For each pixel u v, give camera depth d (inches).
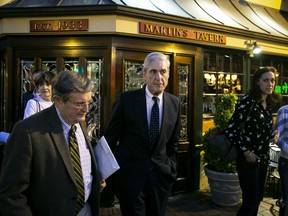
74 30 169.3
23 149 63.7
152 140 106.3
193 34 192.5
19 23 174.1
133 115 106.0
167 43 191.9
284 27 266.4
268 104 134.6
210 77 219.3
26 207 63.7
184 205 185.9
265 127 129.1
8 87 182.9
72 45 177.3
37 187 65.6
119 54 177.2
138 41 181.5
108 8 162.9
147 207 107.7
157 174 106.5
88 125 177.6
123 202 106.4
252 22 241.0
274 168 202.4
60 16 169.8
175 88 197.0
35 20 172.2
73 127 73.8
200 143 210.5
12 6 175.2
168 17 178.2
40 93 131.6
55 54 179.5
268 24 253.9
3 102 202.8
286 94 272.7
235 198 183.8
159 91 105.2
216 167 183.2
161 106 109.4
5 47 187.3
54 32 171.3
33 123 66.9
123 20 167.9
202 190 212.4
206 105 218.8
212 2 237.5
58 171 67.0
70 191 68.7
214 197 187.5
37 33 173.6
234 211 177.3
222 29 203.6
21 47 181.5
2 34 178.5
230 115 183.2
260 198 134.1
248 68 239.3
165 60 106.3
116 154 109.9
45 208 65.9
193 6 216.7
